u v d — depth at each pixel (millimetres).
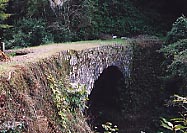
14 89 4781
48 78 6480
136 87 14828
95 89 15055
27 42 13867
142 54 15086
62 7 15312
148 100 14734
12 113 4480
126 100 14609
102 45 11812
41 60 6602
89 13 15609
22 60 6395
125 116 14273
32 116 5008
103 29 17219
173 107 13516
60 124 6297
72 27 15289
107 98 14992
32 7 15289
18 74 5191
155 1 20281
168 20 19859
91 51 10461
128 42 14555
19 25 15062
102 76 14609
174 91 13984
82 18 15328
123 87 14555
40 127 5180
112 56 12734
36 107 5422
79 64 9320
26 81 5426
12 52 9609
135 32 18266
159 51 13727
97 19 17078
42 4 15258
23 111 4781
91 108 14461
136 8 19594
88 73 10227
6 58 6570
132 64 14750
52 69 7047
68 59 8555
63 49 8922
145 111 14469
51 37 14102
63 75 7688
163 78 13555
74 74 8859
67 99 7086
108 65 12367
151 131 13523
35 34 14070
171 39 14562
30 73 5660
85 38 15227
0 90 4414
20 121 4590
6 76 4738
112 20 18016
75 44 11836
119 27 17891
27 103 4969
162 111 14086
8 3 15734
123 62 13930
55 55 7605
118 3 18859
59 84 7039
